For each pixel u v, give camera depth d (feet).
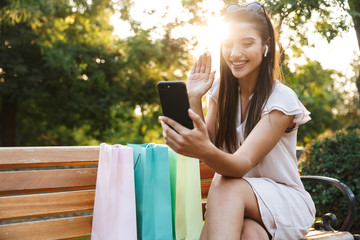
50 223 6.12
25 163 5.91
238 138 6.24
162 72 30.53
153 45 25.29
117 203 6.04
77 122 34.40
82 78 30.22
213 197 5.28
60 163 6.29
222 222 5.01
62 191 6.78
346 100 46.91
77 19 28.91
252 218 5.48
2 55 26.30
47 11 23.90
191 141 4.54
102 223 5.94
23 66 26.53
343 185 7.07
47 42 25.81
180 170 6.77
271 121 5.56
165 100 4.71
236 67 5.86
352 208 6.84
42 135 37.45
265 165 5.97
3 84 27.50
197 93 6.02
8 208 5.82
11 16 21.84
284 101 5.65
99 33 31.89
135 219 6.12
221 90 6.47
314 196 11.80
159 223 6.28
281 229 5.42
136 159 6.60
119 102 31.45
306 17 9.79
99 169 6.11
